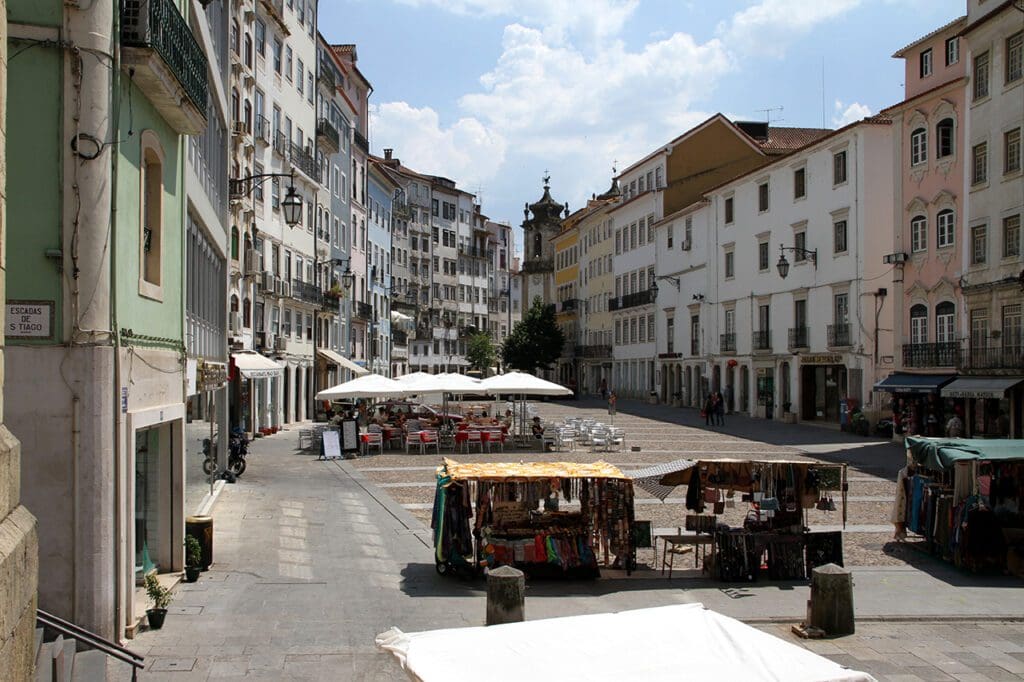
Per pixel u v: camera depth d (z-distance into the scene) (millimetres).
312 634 10133
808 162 44875
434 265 96625
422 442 29984
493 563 12883
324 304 49250
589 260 86438
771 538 13344
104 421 9016
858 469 26250
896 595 12531
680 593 12469
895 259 35625
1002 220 30094
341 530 16469
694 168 63781
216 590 11906
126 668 8828
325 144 50312
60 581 8859
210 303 18578
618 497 13539
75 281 8914
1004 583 13242
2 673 3502
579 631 5359
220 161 20266
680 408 60500
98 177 9008
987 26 30797
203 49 15625
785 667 4855
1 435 4105
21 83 8867
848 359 40812
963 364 31391
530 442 32562
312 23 47812
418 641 5270
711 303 56844
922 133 34688
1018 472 14891
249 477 23812
